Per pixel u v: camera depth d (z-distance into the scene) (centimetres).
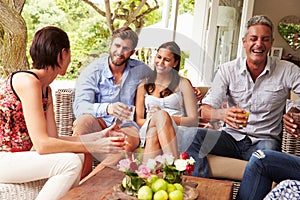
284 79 290
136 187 178
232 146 286
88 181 199
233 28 515
